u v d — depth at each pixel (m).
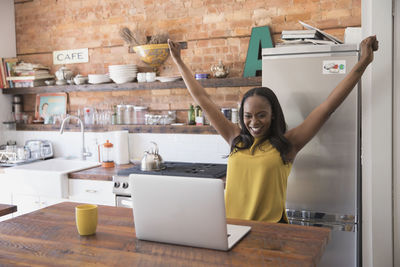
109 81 4.09
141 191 1.50
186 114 3.88
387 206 2.67
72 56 4.34
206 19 3.71
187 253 1.39
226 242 1.39
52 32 4.41
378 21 2.62
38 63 4.52
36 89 4.30
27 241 1.53
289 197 2.70
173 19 3.83
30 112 4.58
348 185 2.58
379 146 2.66
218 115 2.34
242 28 3.58
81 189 3.44
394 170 2.68
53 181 3.46
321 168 2.62
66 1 4.30
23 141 4.54
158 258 1.35
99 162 3.95
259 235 1.56
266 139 2.10
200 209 1.41
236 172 2.08
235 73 3.64
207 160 3.71
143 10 3.95
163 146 3.89
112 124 4.12
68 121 4.36
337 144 2.59
